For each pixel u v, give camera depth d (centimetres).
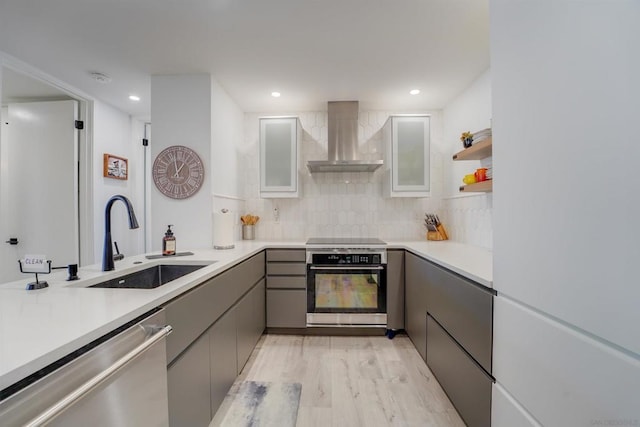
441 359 172
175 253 195
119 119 303
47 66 217
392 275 255
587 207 68
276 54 203
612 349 63
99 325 73
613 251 62
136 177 321
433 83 248
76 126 265
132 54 202
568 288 74
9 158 265
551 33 79
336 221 318
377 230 316
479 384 125
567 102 74
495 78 107
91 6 153
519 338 96
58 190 263
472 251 211
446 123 302
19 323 74
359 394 175
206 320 135
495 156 108
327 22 168
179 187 236
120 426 76
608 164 63
